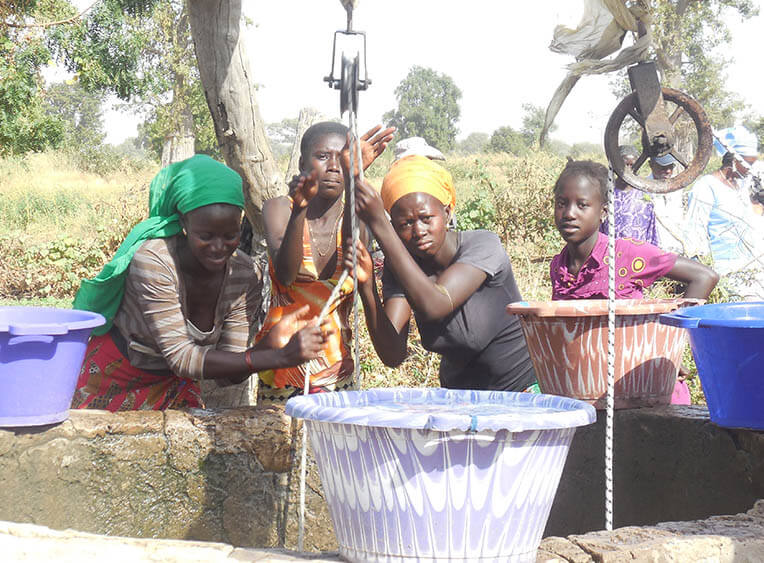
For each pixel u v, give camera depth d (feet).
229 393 15.53
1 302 35.86
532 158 50.72
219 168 9.78
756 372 8.59
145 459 9.74
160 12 71.15
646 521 10.04
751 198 21.80
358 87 7.84
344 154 8.53
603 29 8.09
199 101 79.51
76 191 75.41
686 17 88.58
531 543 6.40
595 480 10.32
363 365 19.11
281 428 10.18
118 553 6.37
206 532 10.06
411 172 10.16
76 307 10.45
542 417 6.00
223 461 10.02
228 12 13.44
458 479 5.96
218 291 10.34
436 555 6.09
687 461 9.54
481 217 41.57
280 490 10.29
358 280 9.27
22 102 51.60
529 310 9.66
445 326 10.74
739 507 8.98
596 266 11.43
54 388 8.96
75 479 9.38
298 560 6.42
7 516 8.88
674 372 10.25
